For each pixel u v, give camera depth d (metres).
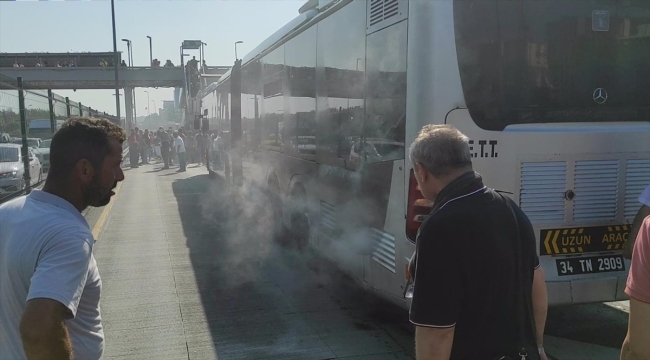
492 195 2.12
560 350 4.16
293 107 6.54
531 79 3.79
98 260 6.98
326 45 5.30
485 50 3.69
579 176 3.87
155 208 11.23
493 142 3.71
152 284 5.92
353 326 4.67
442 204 2.05
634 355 1.89
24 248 1.69
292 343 4.30
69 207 1.83
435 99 3.61
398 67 3.86
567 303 3.83
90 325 1.84
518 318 2.08
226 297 5.46
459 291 1.97
